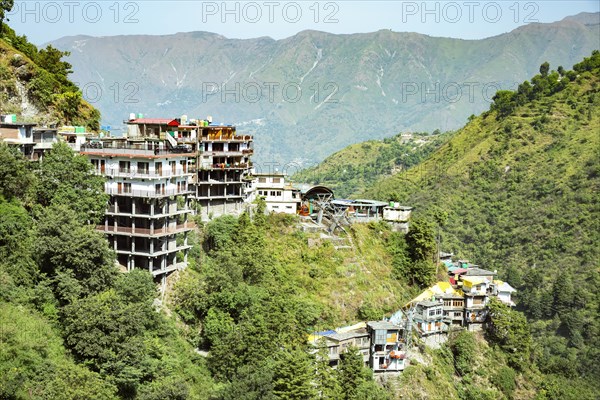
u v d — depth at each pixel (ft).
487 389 481.05
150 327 325.42
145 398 284.20
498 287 561.84
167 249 363.97
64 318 294.66
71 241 307.99
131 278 324.80
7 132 358.84
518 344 523.70
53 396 251.80
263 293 382.22
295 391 319.06
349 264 470.80
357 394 360.28
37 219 326.24
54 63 522.06
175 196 369.71
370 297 458.91
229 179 472.85
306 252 465.88
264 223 463.42
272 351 345.10
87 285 310.86
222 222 428.15
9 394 241.55
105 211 355.36
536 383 522.06
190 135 462.19
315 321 420.77
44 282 300.61
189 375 327.67
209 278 367.66
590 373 625.82
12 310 282.15
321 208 508.12
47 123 453.58
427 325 481.05
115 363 283.59
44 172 343.67
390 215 549.13
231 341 338.75
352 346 390.21
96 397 261.03
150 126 463.83
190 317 358.43
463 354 491.72
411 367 439.63
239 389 310.24
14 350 260.42
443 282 527.40
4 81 435.53
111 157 360.28
